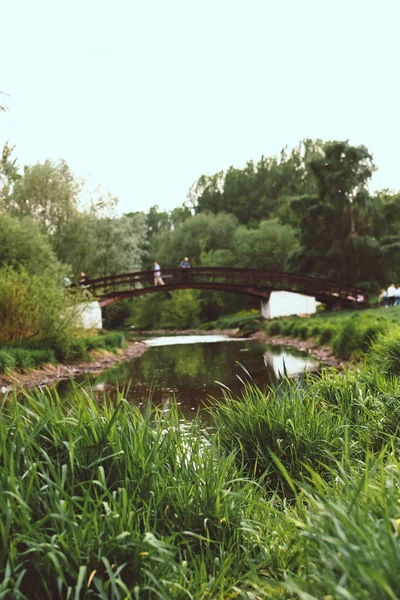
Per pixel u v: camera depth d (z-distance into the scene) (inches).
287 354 735.7
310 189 3282.5
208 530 100.2
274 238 2388.0
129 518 86.2
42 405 114.1
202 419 287.3
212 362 680.4
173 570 84.6
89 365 702.5
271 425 156.1
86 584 78.6
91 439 104.7
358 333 562.3
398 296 1343.5
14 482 84.4
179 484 103.8
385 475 98.3
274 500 130.9
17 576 77.5
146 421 114.8
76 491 97.0
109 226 1813.5
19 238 973.2
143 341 1346.0
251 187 3801.7
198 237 2930.6
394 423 178.4
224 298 2474.2
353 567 63.4
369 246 1720.0
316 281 1562.5
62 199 1619.1
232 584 87.0
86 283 1421.0
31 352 619.5
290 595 78.7
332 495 92.7
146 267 3420.3
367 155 1771.7
